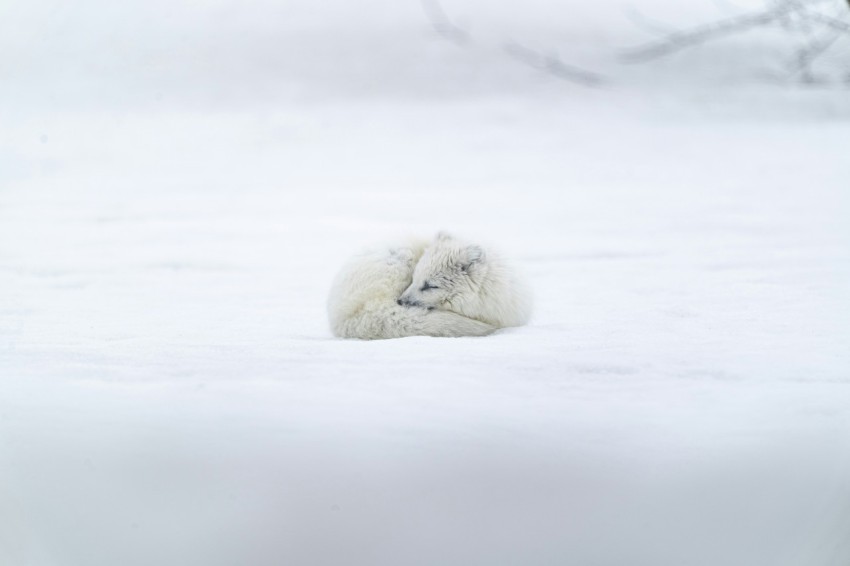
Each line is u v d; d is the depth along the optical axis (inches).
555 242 1718.8
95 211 2161.7
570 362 825.5
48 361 869.8
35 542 481.1
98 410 687.7
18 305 1211.2
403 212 2127.2
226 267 1517.0
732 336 959.6
